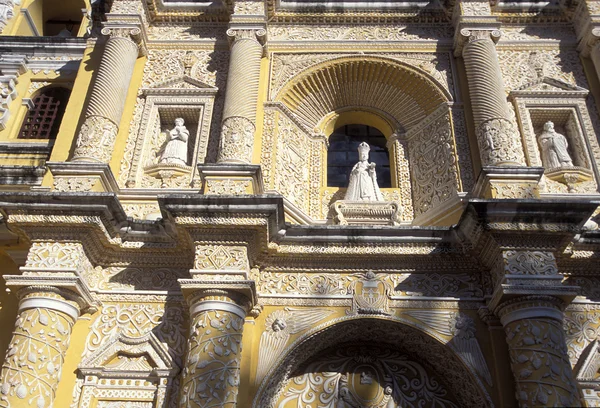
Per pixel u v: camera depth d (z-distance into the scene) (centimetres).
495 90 1002
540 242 768
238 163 896
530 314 723
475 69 1039
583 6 1119
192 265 862
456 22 1130
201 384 692
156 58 1138
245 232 790
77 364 784
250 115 991
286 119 1089
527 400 684
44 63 1284
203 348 718
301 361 838
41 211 805
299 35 1173
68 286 773
